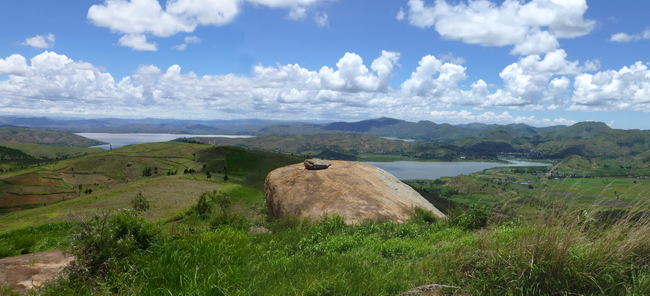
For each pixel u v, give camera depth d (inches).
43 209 2940.5
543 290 175.0
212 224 490.9
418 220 526.9
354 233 402.3
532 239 198.2
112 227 226.1
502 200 259.1
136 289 182.5
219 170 6948.8
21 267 211.2
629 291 163.6
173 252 226.4
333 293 183.8
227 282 184.9
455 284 199.9
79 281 186.7
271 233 478.6
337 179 717.9
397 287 196.5
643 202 191.0
